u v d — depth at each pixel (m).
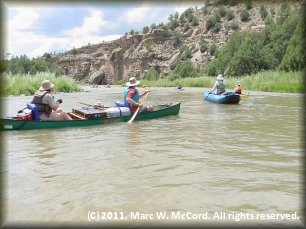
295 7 71.88
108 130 7.15
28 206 3.04
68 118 8.01
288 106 12.22
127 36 93.69
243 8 87.25
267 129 7.09
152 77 66.44
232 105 12.81
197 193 3.32
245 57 38.56
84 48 110.75
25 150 5.24
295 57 31.56
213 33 79.12
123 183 3.62
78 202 3.12
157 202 3.11
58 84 26.28
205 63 68.62
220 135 6.43
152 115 8.96
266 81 27.14
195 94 22.31
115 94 23.59
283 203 3.06
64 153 5.02
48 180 3.74
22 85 21.98
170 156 4.76
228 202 3.10
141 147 5.38
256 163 4.37
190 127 7.47
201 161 4.48
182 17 93.12
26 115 7.32
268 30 48.69
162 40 84.81
